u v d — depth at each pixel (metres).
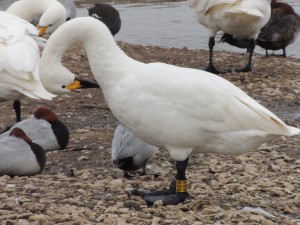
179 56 24.23
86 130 15.91
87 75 20.55
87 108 17.95
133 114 10.35
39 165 12.59
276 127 10.20
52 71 10.72
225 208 10.77
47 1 17.03
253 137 10.27
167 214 10.41
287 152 14.27
